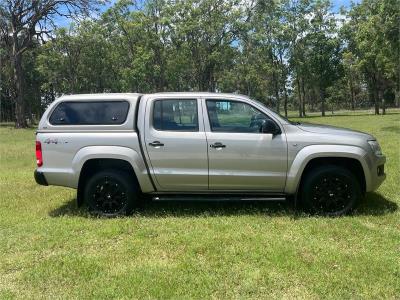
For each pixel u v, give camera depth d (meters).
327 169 6.56
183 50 47.06
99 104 6.91
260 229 6.12
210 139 6.62
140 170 6.72
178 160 6.68
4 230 6.51
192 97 6.79
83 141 6.77
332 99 84.00
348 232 5.91
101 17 49.06
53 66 51.69
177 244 5.66
